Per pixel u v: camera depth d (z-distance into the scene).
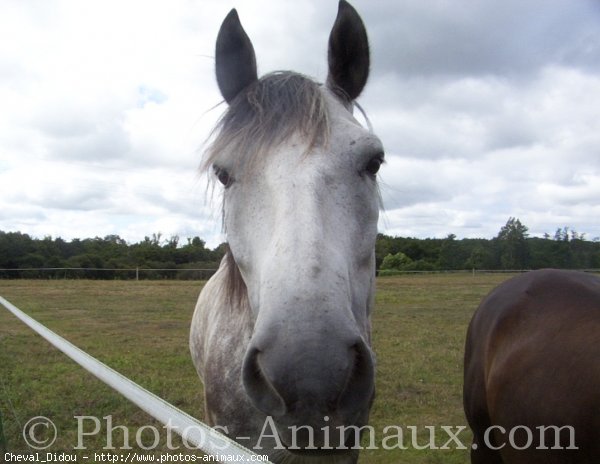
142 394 1.89
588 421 2.04
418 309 12.41
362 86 2.12
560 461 2.16
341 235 1.59
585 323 2.36
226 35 1.99
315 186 1.58
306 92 1.78
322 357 1.34
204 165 1.89
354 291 1.69
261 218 1.64
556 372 2.27
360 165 1.73
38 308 12.58
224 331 2.36
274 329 1.37
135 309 12.52
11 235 28.45
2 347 7.51
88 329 9.55
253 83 1.92
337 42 2.09
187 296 15.76
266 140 1.69
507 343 2.68
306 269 1.41
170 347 7.86
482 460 2.94
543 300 2.71
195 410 4.84
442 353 7.28
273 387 1.37
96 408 4.78
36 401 4.93
